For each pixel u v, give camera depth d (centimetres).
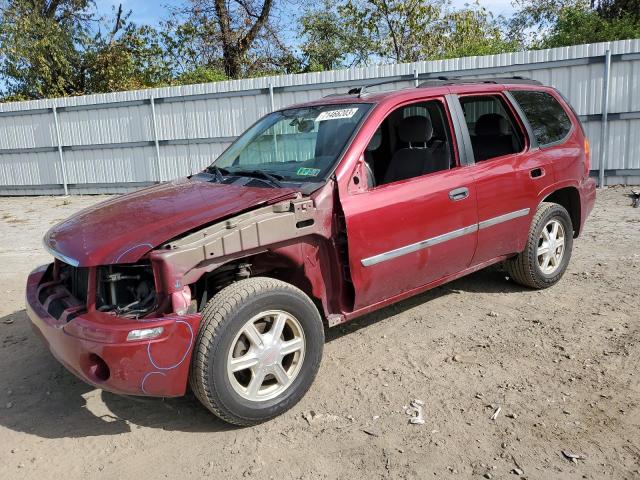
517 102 513
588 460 300
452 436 327
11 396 400
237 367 334
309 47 2398
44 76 2338
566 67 1091
